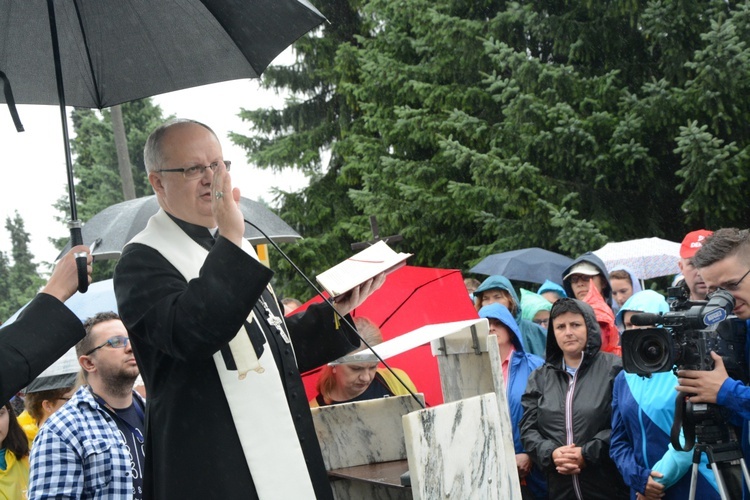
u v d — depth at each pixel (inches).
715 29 412.2
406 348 114.2
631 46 509.0
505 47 477.7
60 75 99.2
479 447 103.0
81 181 1091.3
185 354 92.3
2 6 105.2
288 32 106.0
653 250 369.4
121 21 109.4
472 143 532.1
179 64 113.0
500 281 267.1
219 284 90.4
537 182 476.1
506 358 209.9
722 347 134.1
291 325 118.7
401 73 573.9
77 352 146.6
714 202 436.1
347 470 127.3
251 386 99.0
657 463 159.3
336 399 178.9
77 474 134.4
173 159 104.1
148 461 101.4
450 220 561.0
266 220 235.8
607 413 178.5
